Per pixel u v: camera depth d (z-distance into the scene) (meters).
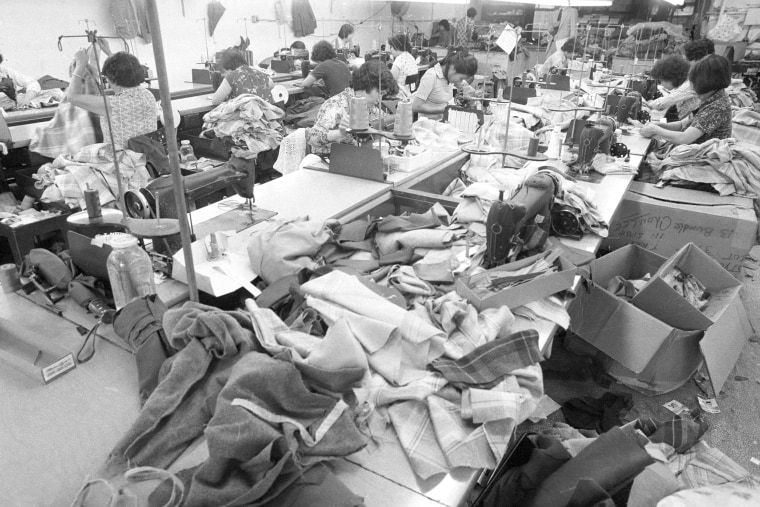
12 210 2.75
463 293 1.39
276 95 4.24
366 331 1.14
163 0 5.70
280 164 3.49
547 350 1.33
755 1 6.25
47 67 4.96
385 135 2.35
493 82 4.88
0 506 0.82
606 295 1.84
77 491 0.85
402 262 1.58
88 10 5.13
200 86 5.18
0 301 1.39
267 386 0.91
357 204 2.02
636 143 3.28
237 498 0.77
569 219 1.86
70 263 1.44
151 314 1.17
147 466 0.89
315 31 7.38
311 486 0.83
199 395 0.97
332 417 0.92
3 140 2.93
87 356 1.18
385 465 0.94
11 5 4.60
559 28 6.22
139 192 1.50
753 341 2.55
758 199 2.73
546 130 3.01
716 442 1.95
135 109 2.74
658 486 1.06
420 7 8.12
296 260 1.48
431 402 1.04
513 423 1.00
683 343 1.86
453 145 2.86
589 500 1.03
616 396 1.98
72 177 2.61
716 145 2.82
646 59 6.17
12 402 1.04
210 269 1.45
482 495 1.27
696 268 2.18
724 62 2.94
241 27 6.61
